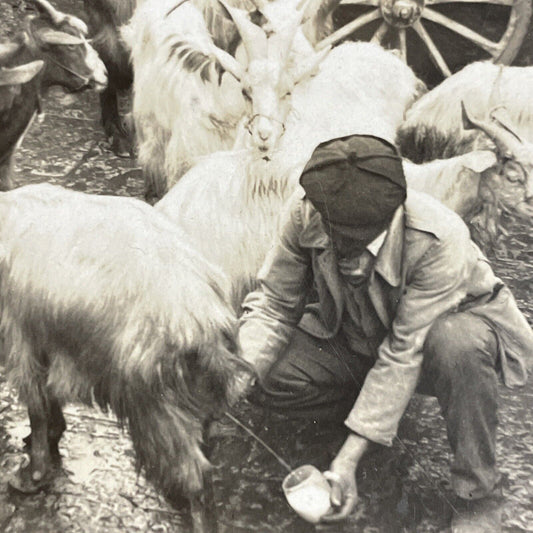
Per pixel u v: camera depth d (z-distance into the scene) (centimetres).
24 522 295
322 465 315
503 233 341
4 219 275
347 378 312
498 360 295
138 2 406
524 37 478
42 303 270
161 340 263
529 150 330
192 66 373
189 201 334
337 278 286
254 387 310
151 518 297
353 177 268
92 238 270
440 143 363
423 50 480
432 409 337
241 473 312
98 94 467
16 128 369
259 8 343
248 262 331
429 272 276
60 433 308
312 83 355
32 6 476
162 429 271
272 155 331
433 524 302
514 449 323
